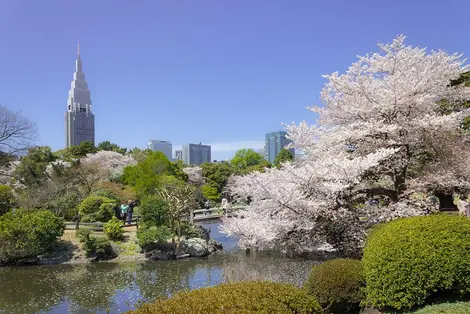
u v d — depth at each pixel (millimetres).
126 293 11609
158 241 17328
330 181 8570
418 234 5324
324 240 8984
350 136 9172
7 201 23172
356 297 5836
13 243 16078
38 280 13508
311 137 10727
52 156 33531
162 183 27266
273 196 8367
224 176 44156
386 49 10078
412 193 9672
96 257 16734
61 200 21844
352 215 8773
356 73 10281
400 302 5191
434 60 9352
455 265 5039
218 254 17859
